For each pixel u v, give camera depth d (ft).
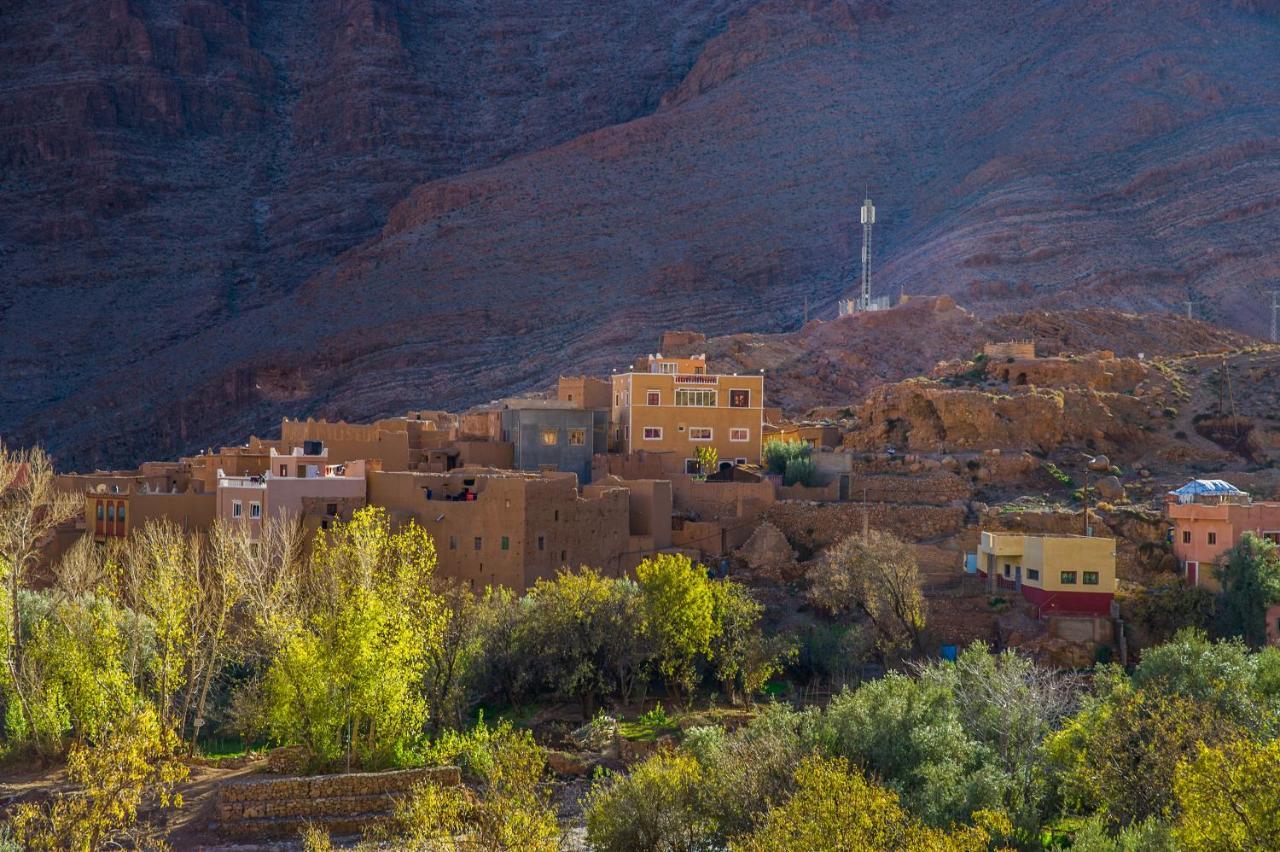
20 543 349.00
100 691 299.58
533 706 366.63
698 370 626.64
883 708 270.46
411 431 577.84
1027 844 240.12
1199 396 623.77
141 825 258.78
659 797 239.09
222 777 286.46
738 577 456.04
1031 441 568.41
